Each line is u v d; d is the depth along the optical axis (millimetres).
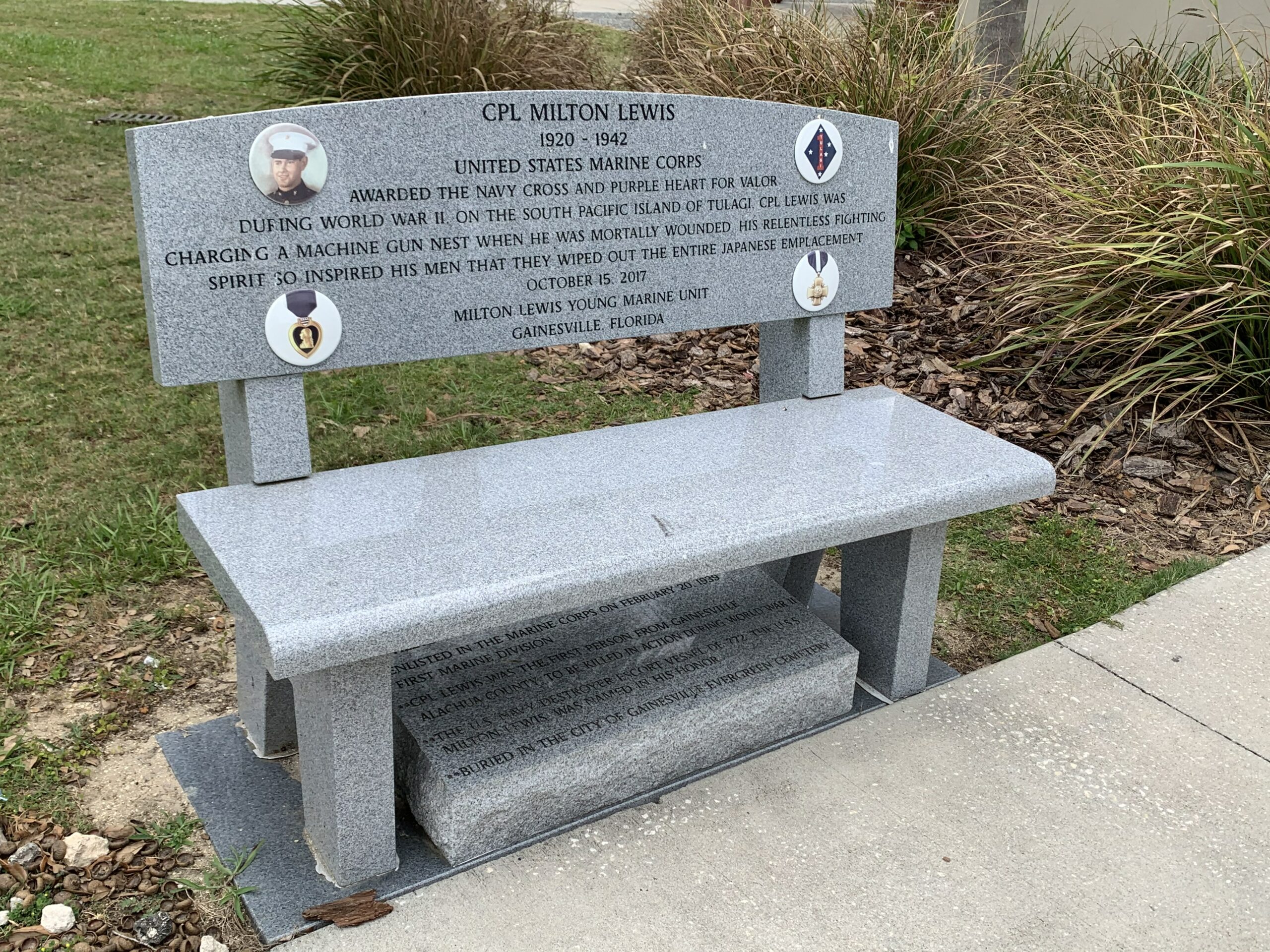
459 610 1861
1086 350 4180
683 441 2604
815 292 2857
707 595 2783
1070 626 3062
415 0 6047
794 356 2947
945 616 3111
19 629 2713
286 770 2355
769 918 2012
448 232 2324
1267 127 4227
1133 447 3908
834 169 2797
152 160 2014
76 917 1970
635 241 2564
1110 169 4527
